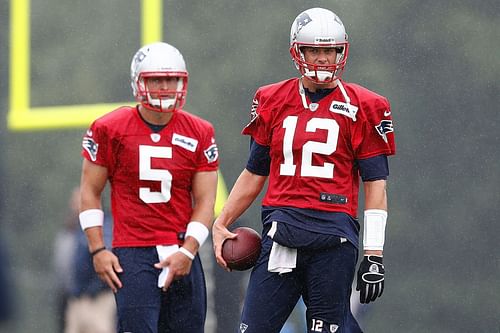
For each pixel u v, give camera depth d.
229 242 21.25
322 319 20.42
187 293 21.09
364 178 20.50
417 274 46.06
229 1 49.00
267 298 20.59
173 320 21.22
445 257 45.88
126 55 48.75
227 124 48.75
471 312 45.66
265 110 20.67
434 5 46.25
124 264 20.61
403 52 46.38
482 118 45.56
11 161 50.31
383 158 20.45
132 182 20.62
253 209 46.72
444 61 46.09
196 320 21.33
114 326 29.59
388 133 20.36
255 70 48.72
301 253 20.33
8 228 49.47
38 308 46.31
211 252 31.55
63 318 30.36
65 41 49.16
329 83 20.28
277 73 48.50
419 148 45.88
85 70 48.88
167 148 20.67
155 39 44.97
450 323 45.81
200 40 49.16
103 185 20.88
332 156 20.20
